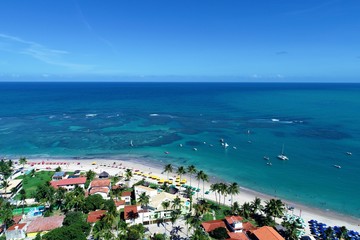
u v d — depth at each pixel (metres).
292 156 169.88
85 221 90.38
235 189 101.75
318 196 119.81
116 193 108.69
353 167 151.88
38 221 88.31
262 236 82.31
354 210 108.69
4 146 190.12
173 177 138.50
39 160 163.88
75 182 123.06
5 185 112.81
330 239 85.62
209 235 87.38
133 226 82.69
